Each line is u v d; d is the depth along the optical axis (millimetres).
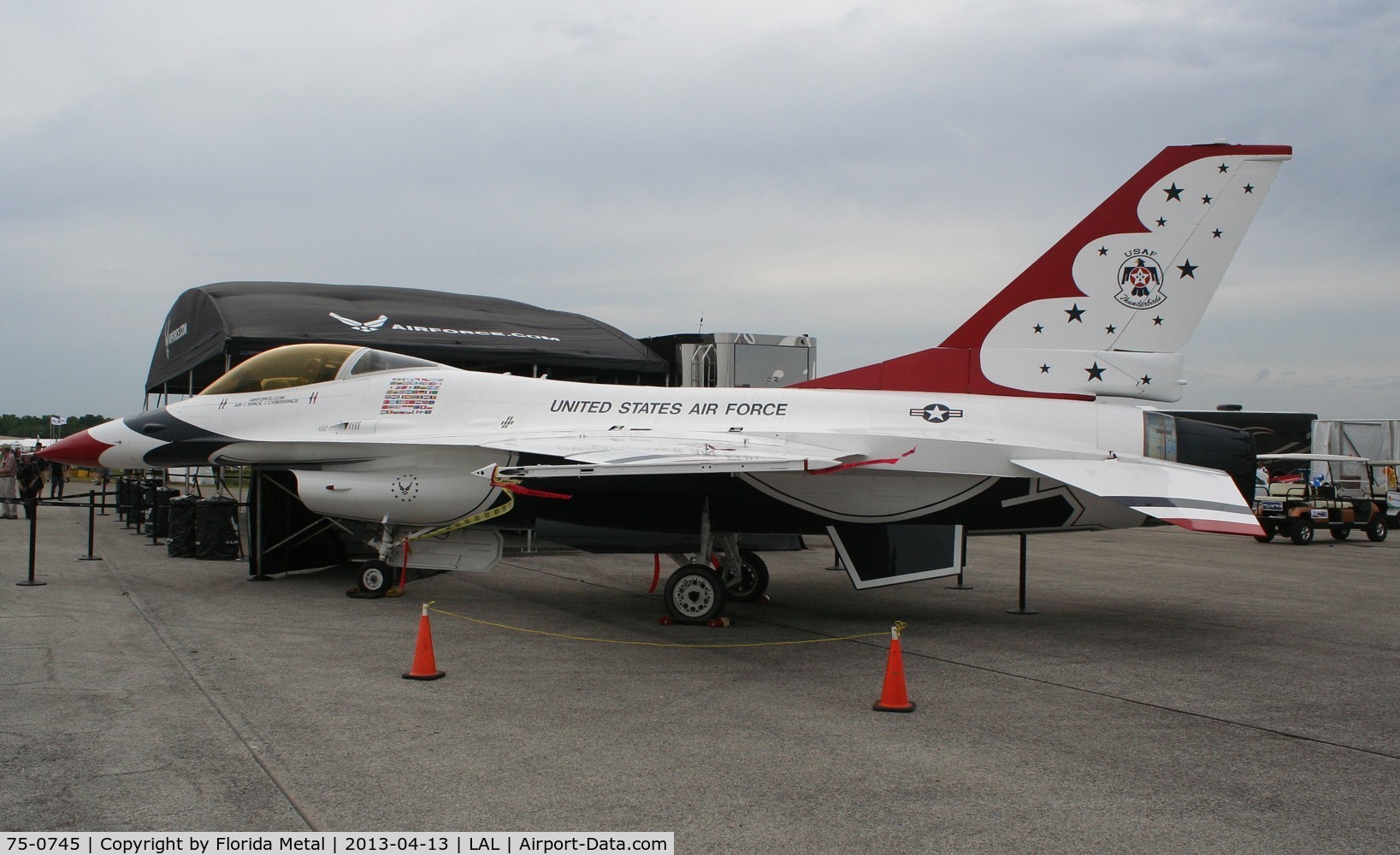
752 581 10250
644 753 4973
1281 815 4246
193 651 7223
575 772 4664
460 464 9750
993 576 12891
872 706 5977
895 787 4535
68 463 11820
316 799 4254
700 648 7715
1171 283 8586
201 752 4859
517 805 4215
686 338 17922
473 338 16219
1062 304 8734
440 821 4027
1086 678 6832
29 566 10578
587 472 7461
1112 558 15664
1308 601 10773
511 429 9617
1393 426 25312
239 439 10820
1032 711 5918
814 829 4004
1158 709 6016
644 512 8938
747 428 8961
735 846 3826
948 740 5297
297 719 5465
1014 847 3854
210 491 23422
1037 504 8586
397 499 9688
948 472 8070
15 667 6578
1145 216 8625
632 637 8141
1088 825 4094
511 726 5422
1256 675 6992
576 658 7250
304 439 10430
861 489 8711
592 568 13070
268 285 18109
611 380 19078
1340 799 4457
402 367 10742
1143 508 6969
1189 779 4707
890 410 8797
